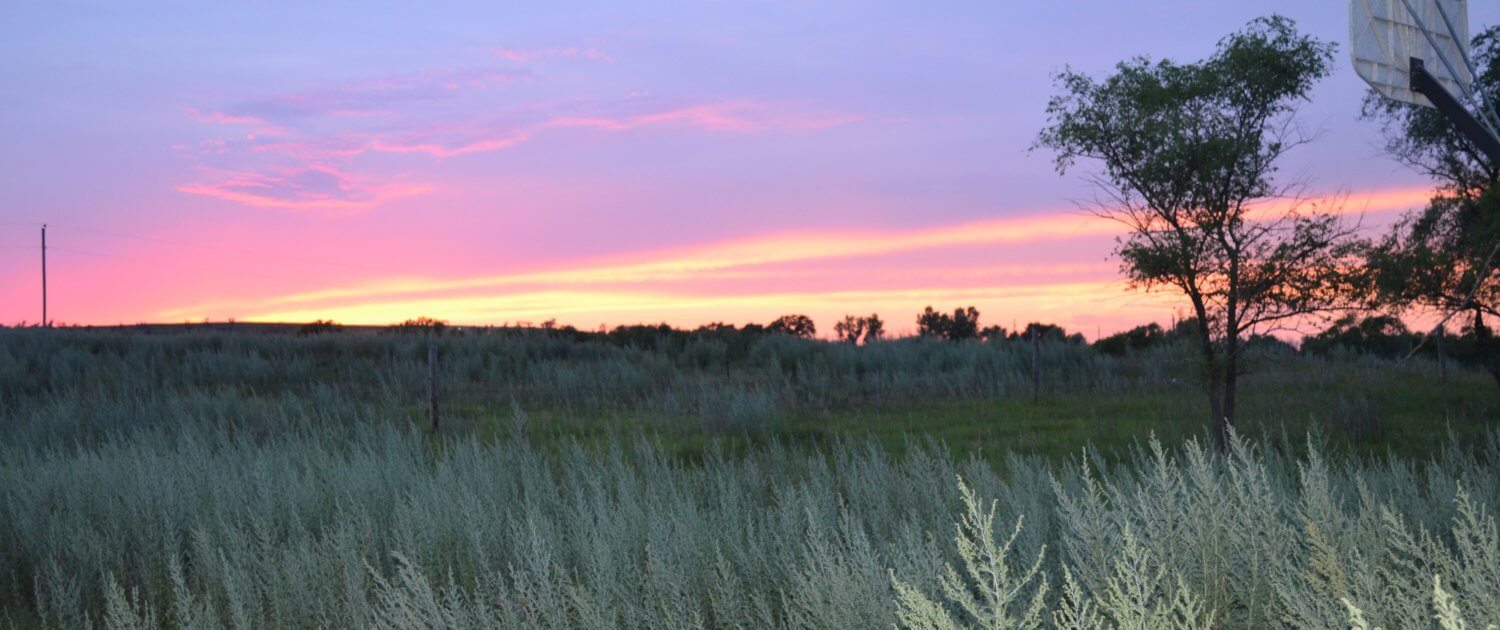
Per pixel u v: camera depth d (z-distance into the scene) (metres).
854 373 25.14
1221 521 3.75
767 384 23.92
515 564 6.23
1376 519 4.10
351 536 6.70
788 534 6.10
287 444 12.38
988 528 3.01
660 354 28.80
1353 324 15.16
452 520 7.21
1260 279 13.90
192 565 7.22
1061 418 17.27
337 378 23.86
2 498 8.90
